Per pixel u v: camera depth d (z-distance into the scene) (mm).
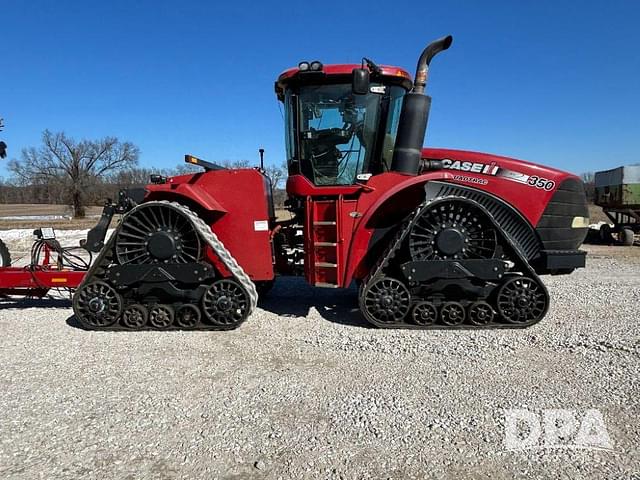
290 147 5934
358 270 5703
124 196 5625
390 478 2689
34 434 3193
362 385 3879
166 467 2820
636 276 8609
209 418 3373
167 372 4223
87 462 2875
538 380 3916
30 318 6074
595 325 5355
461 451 2938
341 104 5719
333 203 5539
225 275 5629
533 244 5684
